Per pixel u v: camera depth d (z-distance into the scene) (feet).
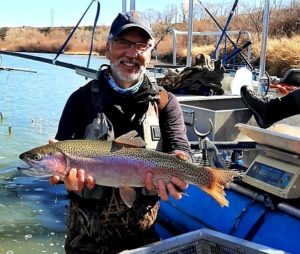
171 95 3.65
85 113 3.49
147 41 3.39
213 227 4.76
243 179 4.74
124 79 3.38
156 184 3.17
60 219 7.20
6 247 6.24
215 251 3.55
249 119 6.58
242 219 4.53
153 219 3.61
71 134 3.48
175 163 3.15
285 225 4.17
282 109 5.27
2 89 23.36
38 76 29.76
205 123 6.46
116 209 3.45
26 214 7.37
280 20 36.55
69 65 9.80
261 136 4.54
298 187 4.27
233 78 9.37
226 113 6.39
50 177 3.14
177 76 8.21
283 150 4.43
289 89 8.45
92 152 3.14
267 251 3.28
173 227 5.32
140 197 3.50
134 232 3.52
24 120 15.51
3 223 6.98
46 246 6.31
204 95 8.15
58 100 20.26
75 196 3.51
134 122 3.48
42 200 8.00
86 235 3.50
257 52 24.54
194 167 3.15
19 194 8.29
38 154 3.09
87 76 9.25
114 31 3.35
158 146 3.51
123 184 3.18
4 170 9.84
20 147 11.94
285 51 25.02
